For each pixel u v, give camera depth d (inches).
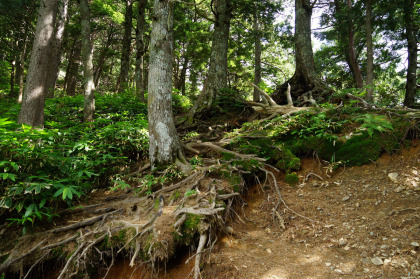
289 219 149.4
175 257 119.7
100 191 183.9
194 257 117.7
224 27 351.6
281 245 129.4
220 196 144.5
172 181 170.7
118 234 126.3
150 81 183.3
